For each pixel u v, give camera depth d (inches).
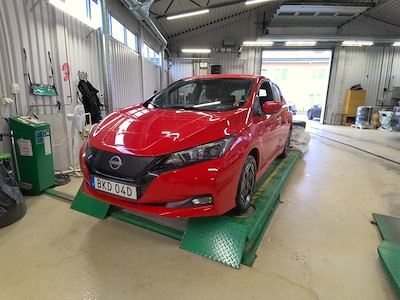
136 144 66.7
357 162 183.2
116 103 211.6
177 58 454.3
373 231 85.9
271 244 76.5
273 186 108.7
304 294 57.4
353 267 67.2
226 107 89.4
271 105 93.6
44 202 103.7
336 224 90.2
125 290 57.6
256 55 450.6
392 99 449.1
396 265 62.9
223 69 457.4
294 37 403.9
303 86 833.5
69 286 58.4
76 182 127.9
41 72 123.3
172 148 64.1
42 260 67.1
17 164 108.3
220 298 55.9
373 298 56.9
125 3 195.8
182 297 56.0
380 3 347.9
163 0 262.1
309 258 70.3
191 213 64.6
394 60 436.5
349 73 443.5
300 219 93.2
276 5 385.7
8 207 83.9
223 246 69.7
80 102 154.3
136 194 64.4
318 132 350.0
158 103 103.3
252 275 63.1
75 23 147.7
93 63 169.5
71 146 147.0
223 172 66.2
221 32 440.8
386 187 130.3
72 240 76.6
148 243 75.8
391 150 229.3
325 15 369.7
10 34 105.5
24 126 104.3
